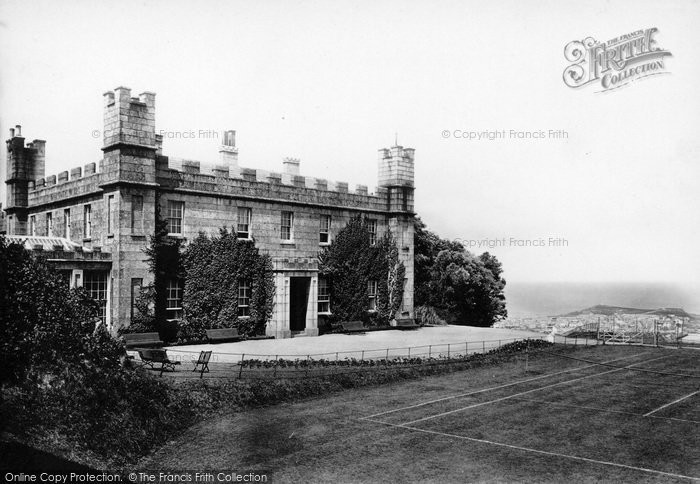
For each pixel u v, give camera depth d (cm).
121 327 3206
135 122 3319
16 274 1778
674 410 2297
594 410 2288
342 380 2619
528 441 1894
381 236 4838
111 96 3344
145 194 3359
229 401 2194
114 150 3297
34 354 1681
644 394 2569
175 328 3509
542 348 3875
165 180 3500
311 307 4109
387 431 1977
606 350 3947
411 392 2561
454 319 6012
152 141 3384
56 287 1906
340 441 1862
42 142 4481
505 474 1609
